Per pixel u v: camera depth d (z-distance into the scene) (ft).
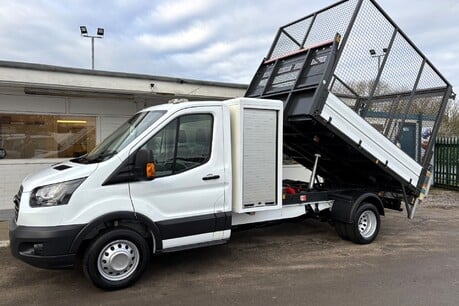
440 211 33.19
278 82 23.45
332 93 20.10
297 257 20.02
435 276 17.10
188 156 17.12
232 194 18.52
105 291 15.56
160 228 16.34
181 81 32.86
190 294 15.24
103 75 29.68
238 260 19.53
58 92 30.96
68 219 14.67
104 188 15.28
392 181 24.72
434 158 47.57
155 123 16.51
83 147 33.22
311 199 22.58
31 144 31.22
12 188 30.42
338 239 23.73
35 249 14.57
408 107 23.85
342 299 14.64
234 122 18.47
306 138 23.38
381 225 27.66
